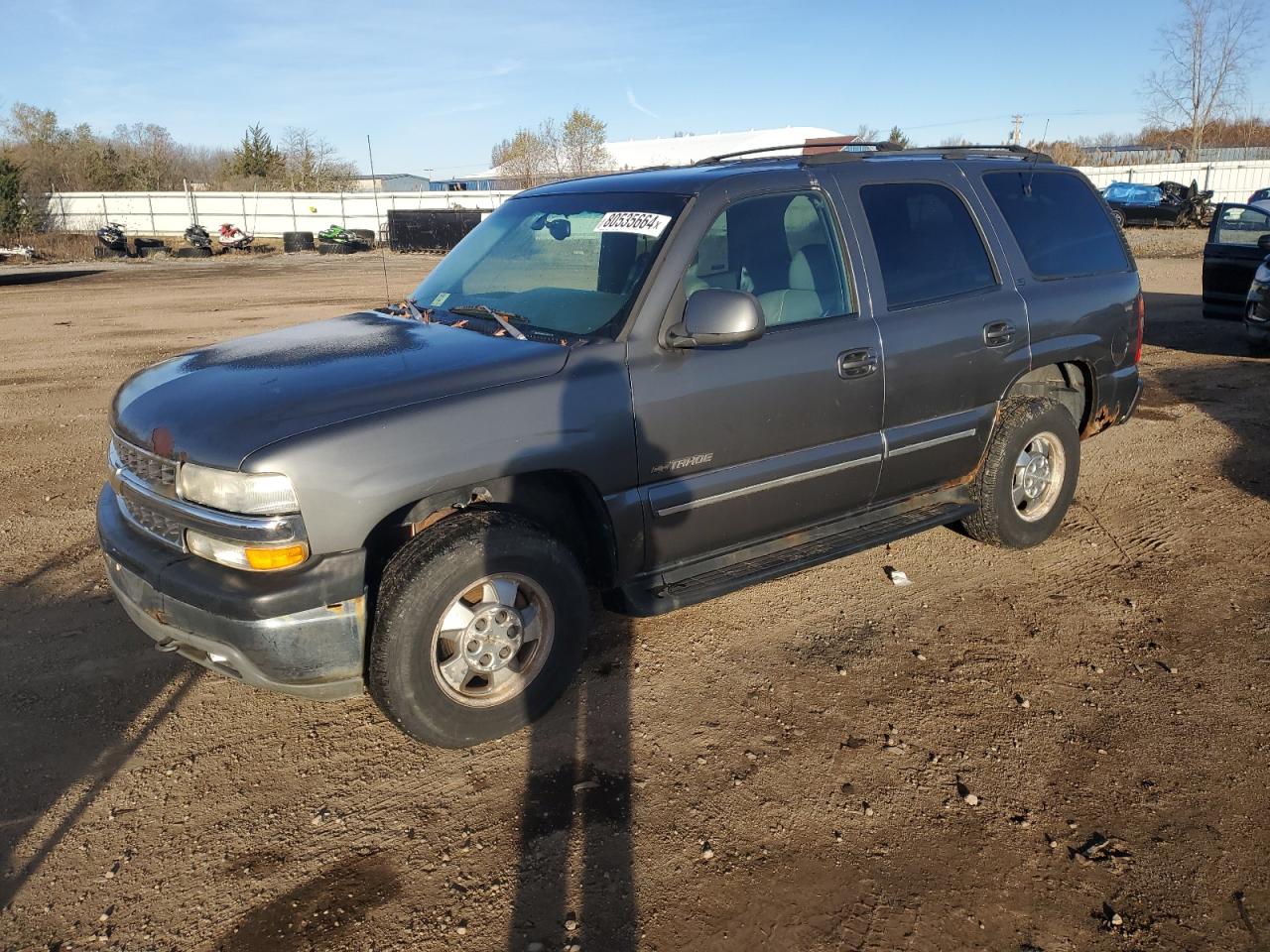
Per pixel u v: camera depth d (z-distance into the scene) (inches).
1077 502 231.5
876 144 185.0
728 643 162.6
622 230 147.7
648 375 135.4
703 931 100.3
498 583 128.6
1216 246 468.1
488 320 148.0
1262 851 111.0
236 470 111.6
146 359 471.5
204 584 115.1
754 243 149.5
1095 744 132.6
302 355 137.1
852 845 113.2
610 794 122.9
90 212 1742.1
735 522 149.7
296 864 111.2
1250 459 261.3
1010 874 108.2
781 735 135.5
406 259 1343.5
